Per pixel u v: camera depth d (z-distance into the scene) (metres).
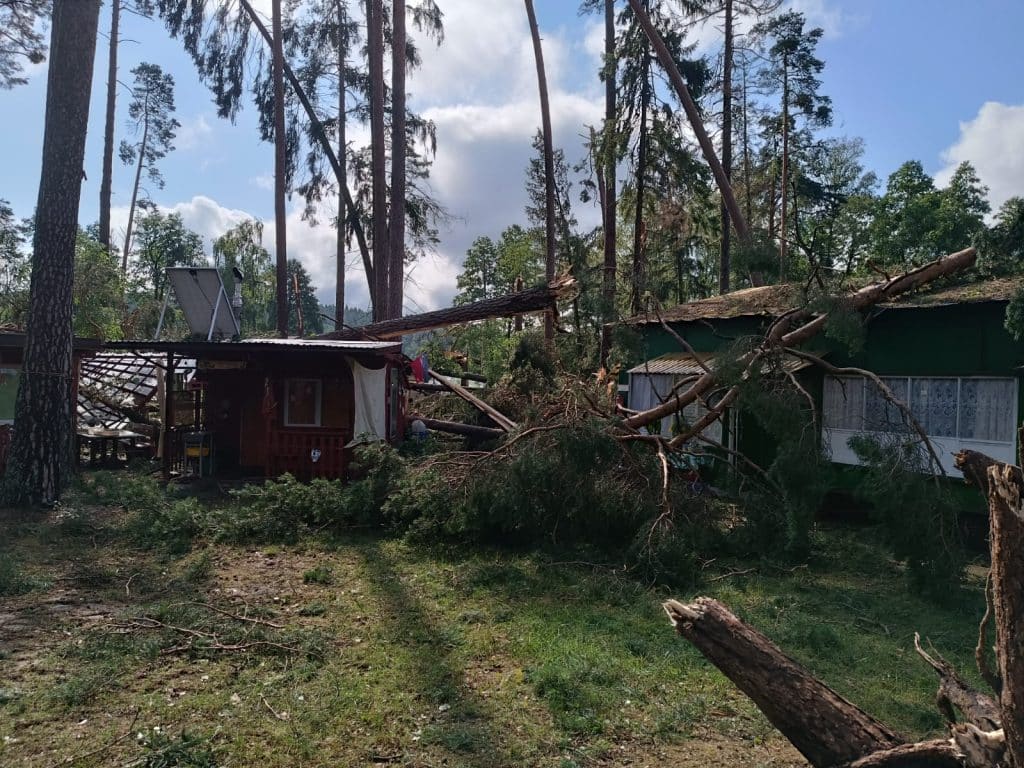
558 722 4.17
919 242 30.75
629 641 5.47
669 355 13.95
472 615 5.98
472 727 4.08
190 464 13.29
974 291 9.98
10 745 3.71
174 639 5.19
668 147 18.88
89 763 3.56
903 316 10.83
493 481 8.34
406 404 14.69
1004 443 9.60
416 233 24.23
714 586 7.33
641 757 3.88
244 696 4.37
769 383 8.84
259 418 13.72
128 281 24.77
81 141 10.07
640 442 9.44
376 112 19.50
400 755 3.77
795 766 3.81
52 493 9.68
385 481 9.30
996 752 2.39
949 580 7.04
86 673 4.54
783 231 26.64
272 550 8.04
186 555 7.79
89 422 15.31
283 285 22.03
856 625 6.29
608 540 8.53
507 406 14.17
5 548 7.64
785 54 26.50
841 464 11.46
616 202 21.00
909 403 10.74
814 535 9.47
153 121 37.91
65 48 9.98
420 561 7.88
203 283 14.60
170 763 3.56
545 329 15.35
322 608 6.05
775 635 5.76
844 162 33.25
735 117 27.34
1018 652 2.29
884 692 4.81
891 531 7.43
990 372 9.73
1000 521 2.37
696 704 4.46
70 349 10.05
